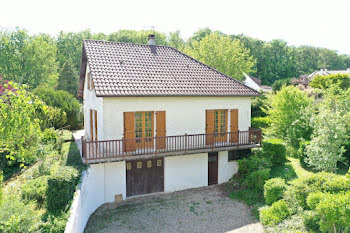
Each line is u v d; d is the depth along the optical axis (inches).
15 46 1556.3
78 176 400.5
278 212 392.8
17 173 507.2
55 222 291.6
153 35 674.2
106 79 481.7
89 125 618.2
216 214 444.8
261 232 379.9
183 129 537.3
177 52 665.0
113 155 444.8
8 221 243.8
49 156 542.3
